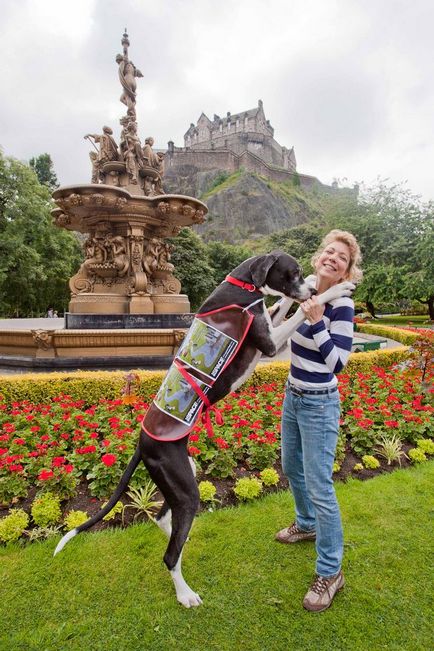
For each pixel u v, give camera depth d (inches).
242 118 3577.8
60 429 169.0
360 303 1218.0
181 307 381.4
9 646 79.9
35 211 956.6
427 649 79.0
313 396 91.2
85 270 363.3
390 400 197.2
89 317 318.7
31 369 277.9
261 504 130.3
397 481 145.7
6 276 896.9
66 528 116.3
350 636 82.0
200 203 343.6
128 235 347.6
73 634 82.8
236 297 89.5
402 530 116.6
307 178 3801.7
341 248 96.0
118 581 96.9
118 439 151.2
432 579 97.6
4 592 93.4
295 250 1590.8
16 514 116.5
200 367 86.9
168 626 84.6
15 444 148.4
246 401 195.8
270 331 87.7
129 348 292.5
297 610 88.5
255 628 84.0
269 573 99.8
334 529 90.7
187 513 84.4
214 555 105.8
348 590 94.1
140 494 131.3
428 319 1151.6
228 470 144.5
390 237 1074.1
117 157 385.7
